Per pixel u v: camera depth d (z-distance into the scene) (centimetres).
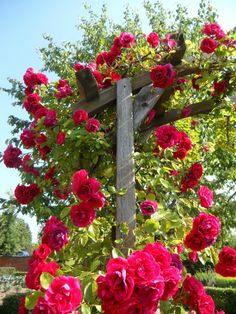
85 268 211
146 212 216
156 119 305
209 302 194
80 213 209
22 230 3403
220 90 303
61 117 309
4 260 2739
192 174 277
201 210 246
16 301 934
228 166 503
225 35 282
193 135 346
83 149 277
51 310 135
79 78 272
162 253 161
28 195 293
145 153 257
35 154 307
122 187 235
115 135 280
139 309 140
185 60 294
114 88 285
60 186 289
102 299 141
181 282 196
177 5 967
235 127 341
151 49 290
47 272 162
